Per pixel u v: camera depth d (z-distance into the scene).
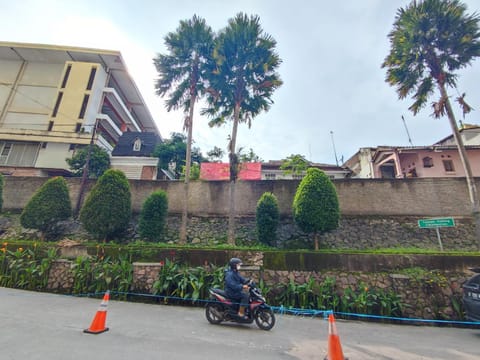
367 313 6.17
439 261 6.84
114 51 26.30
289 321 5.45
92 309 5.32
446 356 3.58
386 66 12.07
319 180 9.87
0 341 3.15
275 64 12.14
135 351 3.11
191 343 3.55
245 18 11.83
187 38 11.88
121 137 24.23
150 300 6.76
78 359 2.77
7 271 7.76
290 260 7.28
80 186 13.04
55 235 11.19
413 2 10.83
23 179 13.24
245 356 3.19
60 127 23.19
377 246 10.52
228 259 7.43
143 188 12.87
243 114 13.16
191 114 11.98
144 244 8.87
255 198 12.40
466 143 19.97
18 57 26.89
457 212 10.88
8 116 24.84
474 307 5.14
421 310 6.20
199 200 12.63
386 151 18.28
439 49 10.75
